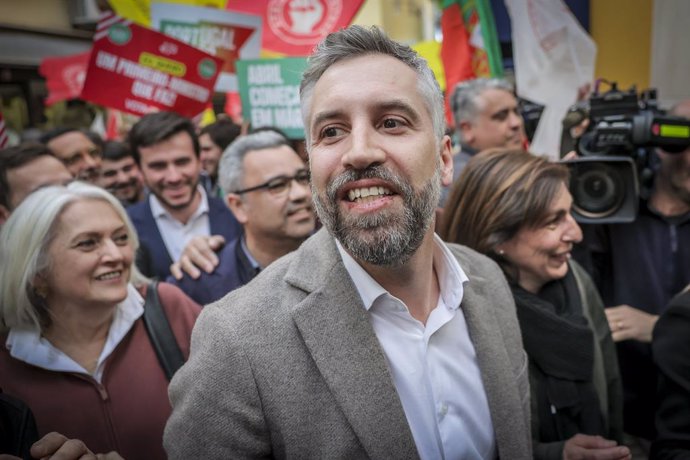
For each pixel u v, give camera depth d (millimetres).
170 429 1118
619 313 1903
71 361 1509
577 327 1570
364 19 10789
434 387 1202
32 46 8148
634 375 2002
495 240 1668
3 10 7789
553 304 1693
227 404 1070
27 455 1177
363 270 1152
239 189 2068
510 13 2865
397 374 1175
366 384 1088
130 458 1527
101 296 1521
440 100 1153
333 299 1126
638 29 2932
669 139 1916
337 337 1104
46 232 1484
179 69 2900
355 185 1046
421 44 4059
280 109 2846
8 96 7820
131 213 2867
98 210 1538
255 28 3096
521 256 1669
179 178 2707
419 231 1078
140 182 3822
